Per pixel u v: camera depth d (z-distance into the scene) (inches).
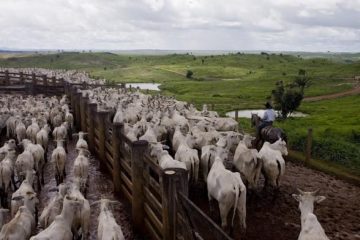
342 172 641.6
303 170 674.2
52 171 603.5
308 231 292.8
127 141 433.4
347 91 2539.4
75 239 350.0
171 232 308.7
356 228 432.5
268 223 435.8
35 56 6776.6
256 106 1727.4
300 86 1584.6
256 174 480.1
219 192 378.6
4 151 526.3
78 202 343.3
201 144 614.9
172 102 1128.2
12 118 777.6
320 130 993.5
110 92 1327.5
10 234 304.2
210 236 374.0
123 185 488.4
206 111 956.6
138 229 400.8
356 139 898.7
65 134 702.5
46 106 964.0
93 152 713.6
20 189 404.5
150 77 4276.6
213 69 4970.5
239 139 618.8
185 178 303.6
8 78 1521.9
